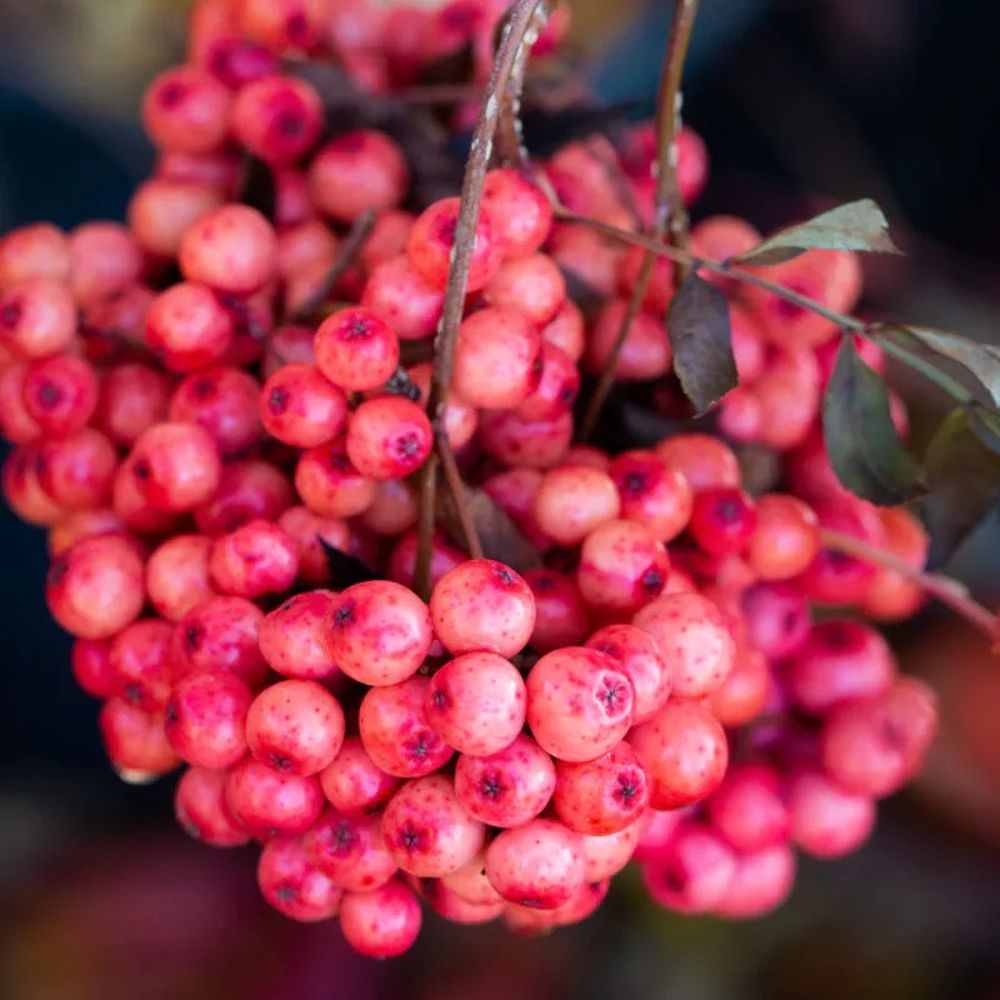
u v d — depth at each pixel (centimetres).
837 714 25
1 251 25
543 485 23
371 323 22
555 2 23
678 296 23
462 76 27
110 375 24
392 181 25
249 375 24
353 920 22
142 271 26
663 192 24
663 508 23
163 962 34
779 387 25
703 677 22
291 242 25
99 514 24
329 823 22
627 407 24
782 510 24
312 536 23
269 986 34
